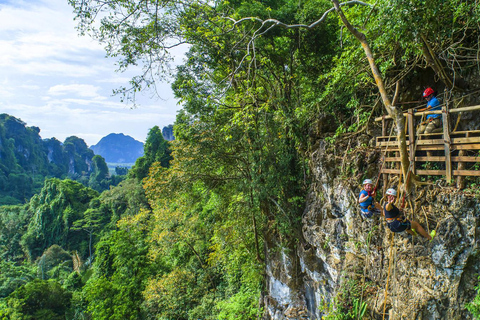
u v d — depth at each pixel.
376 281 9.27
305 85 16.22
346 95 11.57
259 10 13.62
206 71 15.76
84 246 70.38
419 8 6.23
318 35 14.69
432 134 7.42
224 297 23.88
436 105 7.66
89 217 76.19
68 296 37.78
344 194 10.48
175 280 26.44
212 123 15.40
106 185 162.25
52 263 60.72
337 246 10.97
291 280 15.14
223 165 16.72
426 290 7.40
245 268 19.44
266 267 17.36
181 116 15.58
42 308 35.00
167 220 28.14
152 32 12.26
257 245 17.83
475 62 7.82
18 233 86.56
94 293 27.34
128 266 30.67
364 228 9.71
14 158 178.75
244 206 17.28
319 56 15.31
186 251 30.36
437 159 7.36
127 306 26.31
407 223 7.09
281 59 16.08
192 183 16.62
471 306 6.54
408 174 6.79
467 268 6.77
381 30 8.32
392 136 8.68
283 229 15.11
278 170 14.85
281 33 14.68
